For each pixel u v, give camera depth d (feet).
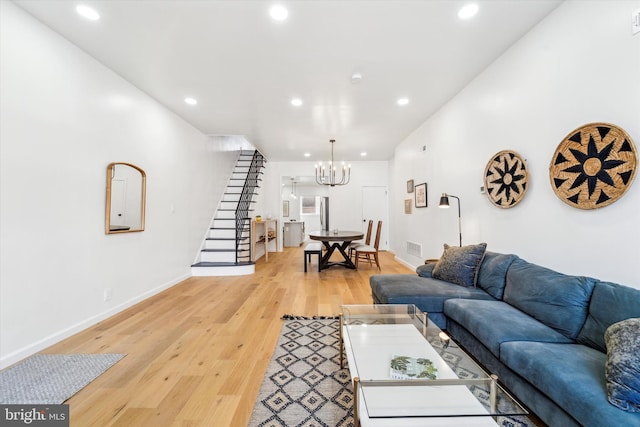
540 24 7.18
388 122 14.97
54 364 6.52
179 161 14.29
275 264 19.45
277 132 16.87
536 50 7.31
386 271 16.89
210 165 18.52
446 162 12.33
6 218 6.48
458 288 8.16
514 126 8.14
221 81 10.39
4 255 6.43
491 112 9.20
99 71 9.09
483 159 9.66
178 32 7.61
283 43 8.08
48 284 7.41
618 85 5.34
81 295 8.44
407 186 17.75
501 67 8.69
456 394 4.09
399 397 4.05
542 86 7.14
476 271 8.38
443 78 10.16
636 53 5.05
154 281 12.19
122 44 8.16
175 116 13.85
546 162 7.03
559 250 6.66
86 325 8.55
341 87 10.85
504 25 7.34
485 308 6.54
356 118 14.34
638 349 3.40
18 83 6.72
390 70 9.59
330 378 6.08
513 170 8.04
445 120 12.44
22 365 6.44
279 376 6.14
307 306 10.78
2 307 6.38
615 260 5.41
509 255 7.73
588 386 3.62
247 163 25.84
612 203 5.44
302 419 4.83
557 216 6.72
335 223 26.14
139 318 9.48
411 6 6.66
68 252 8.00
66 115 7.95
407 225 17.90
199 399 5.35
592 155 5.74
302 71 9.65
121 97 10.10
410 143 17.10
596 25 5.75
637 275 5.04
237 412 5.00
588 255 5.96
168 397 5.40
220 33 7.64
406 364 4.82
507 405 3.79
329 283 14.23
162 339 7.91
